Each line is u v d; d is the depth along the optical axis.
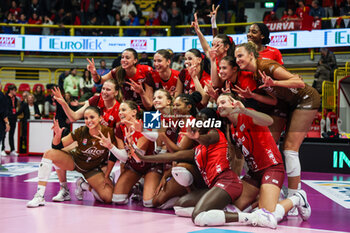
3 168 7.07
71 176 6.48
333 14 11.68
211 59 4.04
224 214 3.27
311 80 10.55
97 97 4.56
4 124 6.43
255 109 3.79
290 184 3.78
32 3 14.33
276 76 3.46
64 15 14.15
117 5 14.72
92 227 3.19
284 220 3.56
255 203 3.67
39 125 9.76
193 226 3.25
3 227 3.15
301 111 3.74
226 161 3.58
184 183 3.79
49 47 13.44
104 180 4.34
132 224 3.31
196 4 13.95
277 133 3.85
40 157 9.48
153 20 13.79
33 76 13.85
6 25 13.48
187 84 4.63
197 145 3.83
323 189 5.40
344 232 3.12
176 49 12.67
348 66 8.60
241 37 11.91
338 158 7.14
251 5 15.98
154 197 4.05
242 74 3.71
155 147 4.14
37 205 4.05
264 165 3.50
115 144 4.25
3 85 13.72
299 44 10.77
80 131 4.21
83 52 13.43
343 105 7.09
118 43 13.15
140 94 4.40
